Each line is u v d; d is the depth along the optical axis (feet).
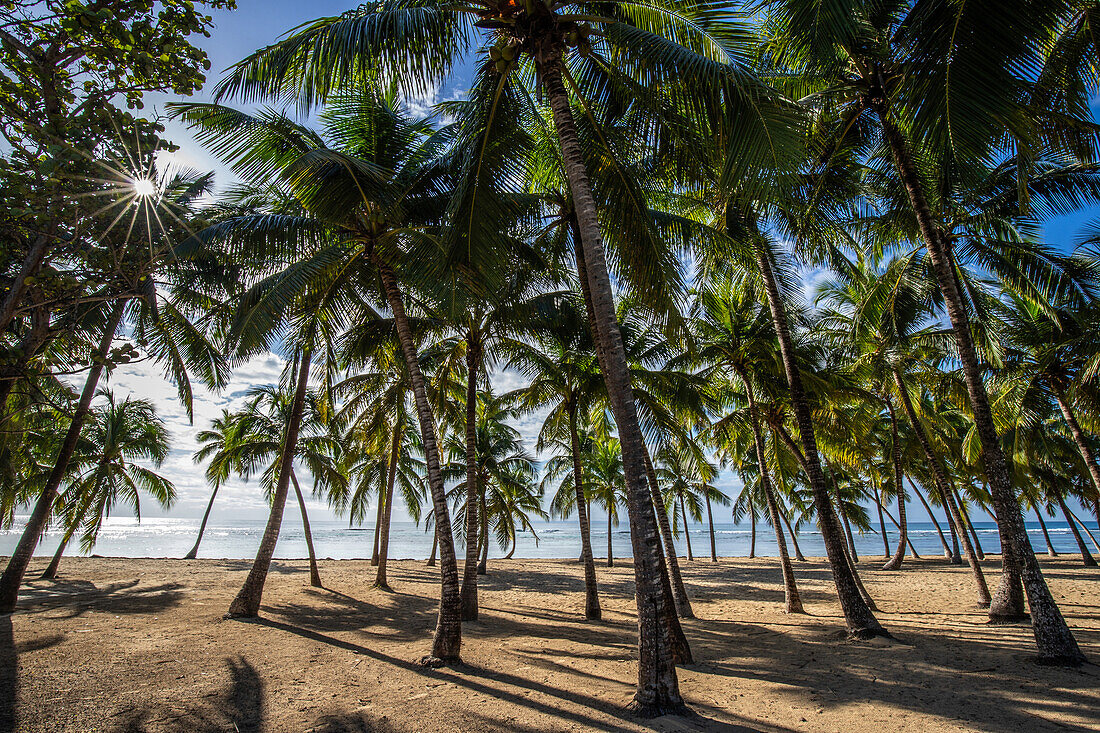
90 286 16.38
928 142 23.13
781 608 47.21
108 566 78.79
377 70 19.36
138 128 14.55
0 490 65.62
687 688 21.68
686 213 37.14
